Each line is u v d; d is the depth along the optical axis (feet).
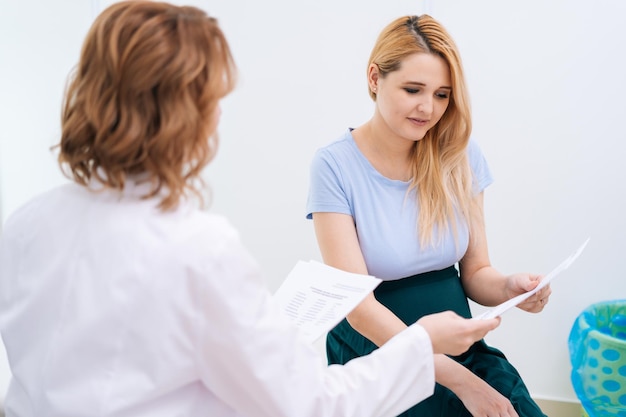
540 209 7.14
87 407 2.59
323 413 2.88
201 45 2.65
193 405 2.82
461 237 5.08
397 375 3.11
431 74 4.55
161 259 2.57
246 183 7.97
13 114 8.32
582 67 6.76
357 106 7.52
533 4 6.75
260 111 7.76
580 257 7.10
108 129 2.61
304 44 7.50
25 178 8.46
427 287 5.00
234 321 2.62
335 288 3.90
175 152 2.66
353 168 4.97
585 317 6.67
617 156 6.84
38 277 2.78
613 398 6.07
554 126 6.94
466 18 6.95
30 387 2.76
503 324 7.41
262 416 2.82
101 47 2.63
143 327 2.57
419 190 4.99
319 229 4.92
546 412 7.46
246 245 8.13
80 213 2.78
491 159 7.18
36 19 8.04
